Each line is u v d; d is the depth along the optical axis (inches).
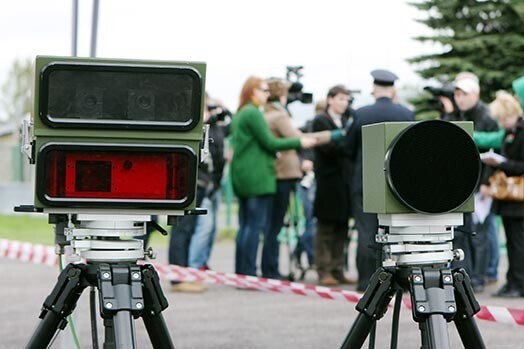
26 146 186.2
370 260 442.6
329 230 517.3
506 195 450.0
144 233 188.1
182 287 487.2
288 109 518.6
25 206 182.2
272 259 514.0
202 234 516.1
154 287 186.7
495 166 450.0
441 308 184.5
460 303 190.1
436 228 191.8
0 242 427.2
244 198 495.8
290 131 490.6
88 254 185.2
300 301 449.7
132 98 178.5
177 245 478.9
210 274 340.5
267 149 487.2
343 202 511.2
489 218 490.0
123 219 184.1
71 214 186.7
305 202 562.9
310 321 389.7
